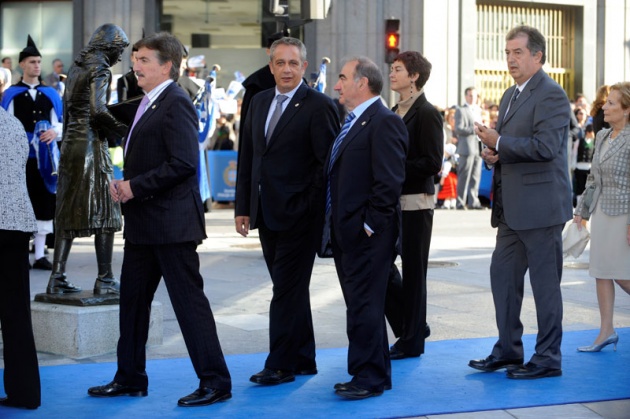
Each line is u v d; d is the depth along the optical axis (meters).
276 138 7.19
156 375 7.50
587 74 29.47
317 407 6.62
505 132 7.53
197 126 6.66
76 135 8.37
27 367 6.57
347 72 6.82
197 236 6.63
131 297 6.82
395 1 25.75
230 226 18.56
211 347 6.70
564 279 12.41
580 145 22.41
